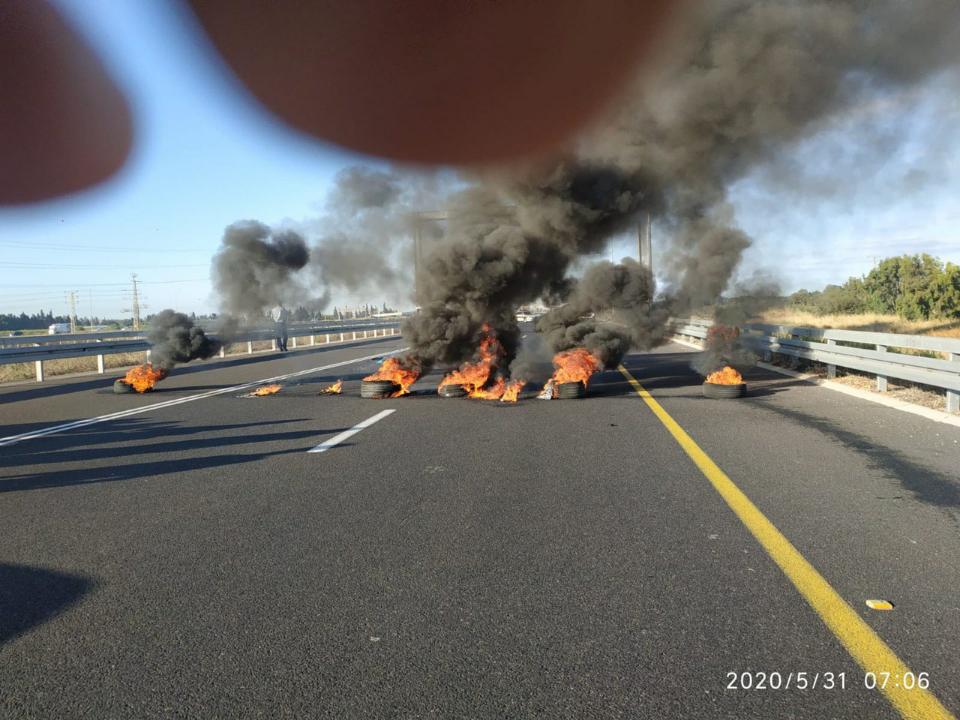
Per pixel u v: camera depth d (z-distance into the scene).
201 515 5.07
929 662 2.78
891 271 29.92
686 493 5.36
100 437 8.55
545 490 5.54
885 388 10.78
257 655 2.95
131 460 7.14
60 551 4.33
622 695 2.58
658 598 3.43
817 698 2.54
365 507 5.17
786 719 2.42
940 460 6.38
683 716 2.44
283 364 20.86
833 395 10.95
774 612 3.24
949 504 4.97
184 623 3.27
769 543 4.18
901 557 3.92
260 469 6.57
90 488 5.97
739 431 8.02
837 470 6.05
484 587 3.62
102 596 3.61
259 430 8.81
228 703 2.59
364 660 2.88
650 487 5.57
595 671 2.75
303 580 3.77
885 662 2.78
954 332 18.05
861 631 3.04
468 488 5.66
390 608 3.39
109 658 2.95
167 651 3.00
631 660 2.83
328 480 6.06
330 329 34.12
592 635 3.06
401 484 5.86
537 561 3.97
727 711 2.47
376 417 9.68
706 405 10.21
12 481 6.29
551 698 2.57
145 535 4.62
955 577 3.62
